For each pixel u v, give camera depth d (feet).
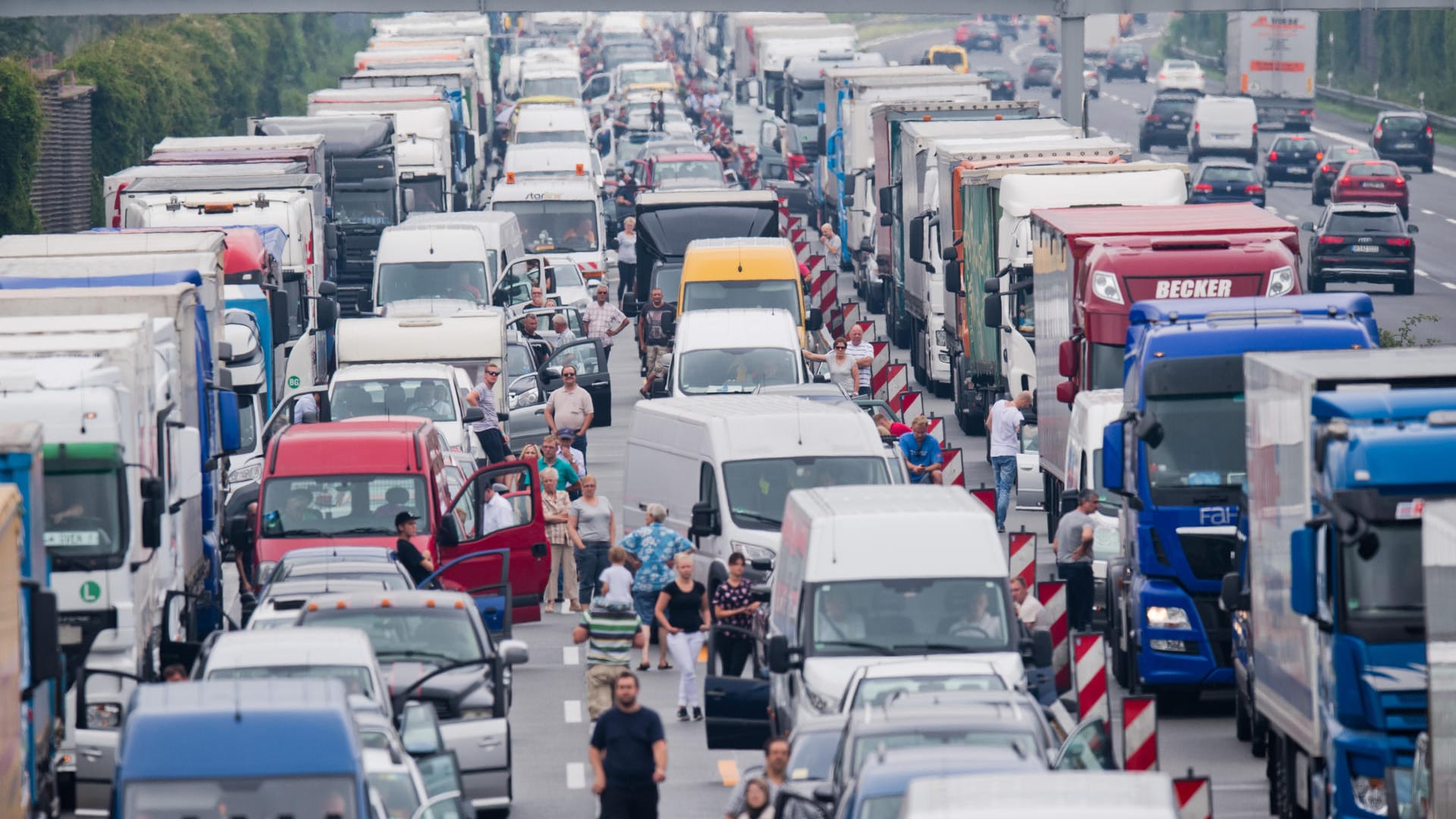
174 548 248.32
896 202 548.31
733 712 219.41
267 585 241.76
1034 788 132.36
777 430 283.59
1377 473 177.99
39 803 180.55
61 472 216.33
